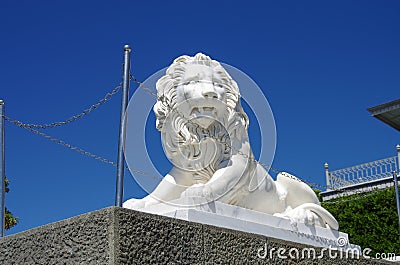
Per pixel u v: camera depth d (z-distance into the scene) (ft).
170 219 10.85
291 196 15.49
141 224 10.33
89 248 10.17
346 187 45.57
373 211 38.32
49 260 10.75
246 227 12.87
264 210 14.56
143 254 10.16
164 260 10.45
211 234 11.46
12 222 37.73
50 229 10.94
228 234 11.77
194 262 10.94
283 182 15.43
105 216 10.12
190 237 11.05
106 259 9.84
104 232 10.04
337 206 39.81
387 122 32.14
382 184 44.32
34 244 11.12
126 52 14.58
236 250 11.78
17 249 11.38
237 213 13.14
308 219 14.47
